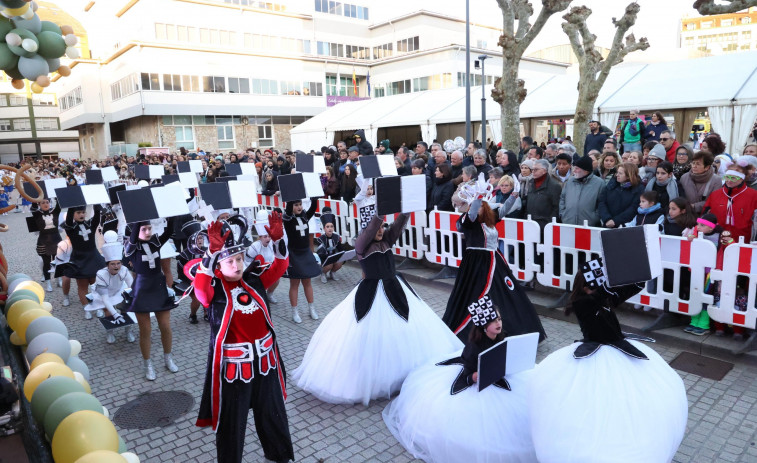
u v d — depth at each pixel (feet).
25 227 53.98
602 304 10.24
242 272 10.35
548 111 57.72
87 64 138.51
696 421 12.66
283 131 141.69
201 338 20.42
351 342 13.93
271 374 10.96
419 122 69.72
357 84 160.45
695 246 16.40
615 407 9.33
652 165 20.65
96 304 21.80
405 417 12.46
